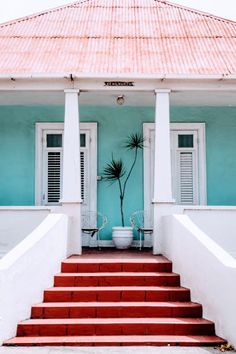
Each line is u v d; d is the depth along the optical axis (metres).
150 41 12.01
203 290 6.98
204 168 11.73
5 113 11.83
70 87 9.70
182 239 7.84
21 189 11.68
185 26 12.91
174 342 6.21
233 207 9.57
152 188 11.73
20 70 10.02
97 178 11.73
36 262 7.25
